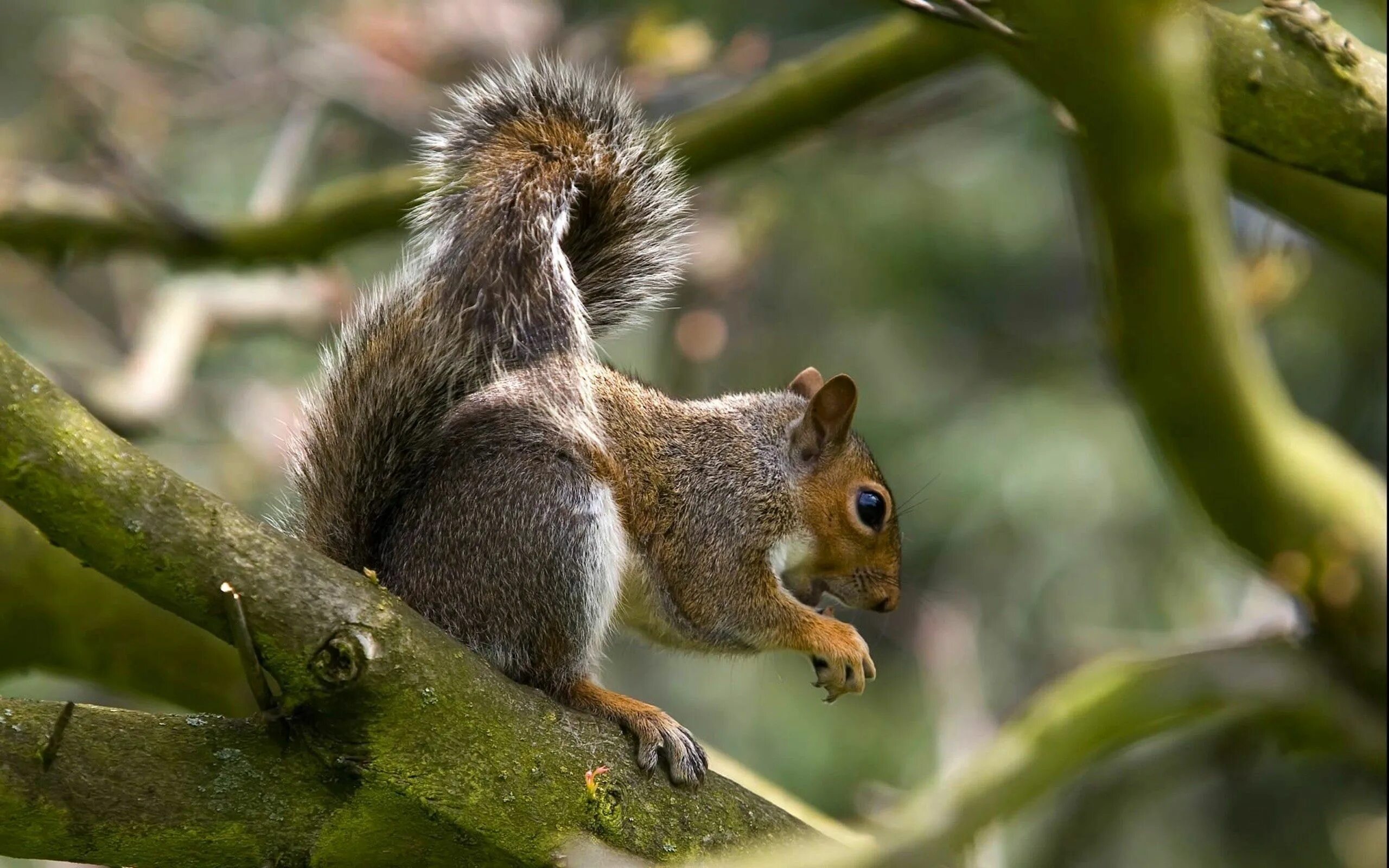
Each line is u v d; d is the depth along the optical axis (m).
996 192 21.27
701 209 16.78
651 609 9.77
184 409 18.52
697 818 7.58
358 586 6.70
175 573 6.28
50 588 10.98
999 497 19.98
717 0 19.66
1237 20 8.25
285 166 14.73
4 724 6.54
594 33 15.61
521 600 8.38
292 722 6.77
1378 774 9.70
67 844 6.55
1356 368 19.80
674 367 17.11
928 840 6.98
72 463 6.12
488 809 6.99
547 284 8.91
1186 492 9.70
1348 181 8.34
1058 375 21.31
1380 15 9.41
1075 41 6.69
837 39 18.25
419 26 15.67
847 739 19.25
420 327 8.93
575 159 9.40
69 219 12.81
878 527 10.59
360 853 6.93
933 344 21.69
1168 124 6.95
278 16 21.70
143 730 6.73
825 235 21.06
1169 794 18.02
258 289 16.25
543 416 8.70
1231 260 8.06
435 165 9.48
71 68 15.98
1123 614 19.27
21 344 18.86
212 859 6.75
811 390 11.63
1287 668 9.38
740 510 9.91
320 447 9.02
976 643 17.72
